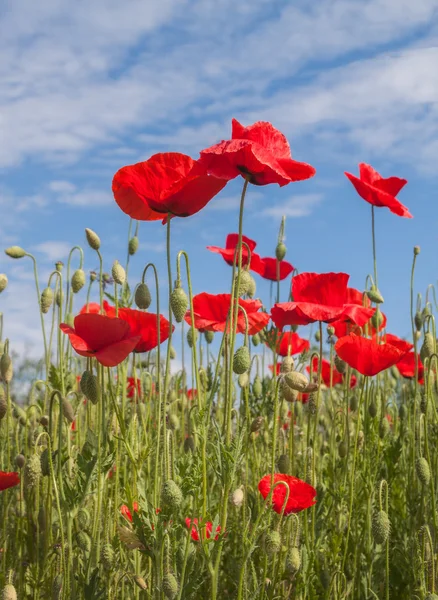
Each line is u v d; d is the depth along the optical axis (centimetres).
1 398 106
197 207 96
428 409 111
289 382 100
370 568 114
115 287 107
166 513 92
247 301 111
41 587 109
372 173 133
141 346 103
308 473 113
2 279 118
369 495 116
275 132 100
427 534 105
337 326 127
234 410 110
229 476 95
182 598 93
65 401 99
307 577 107
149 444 110
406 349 125
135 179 95
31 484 102
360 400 113
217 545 94
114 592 101
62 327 97
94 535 99
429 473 107
